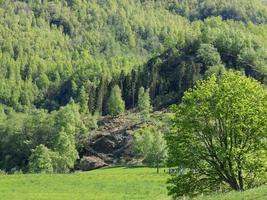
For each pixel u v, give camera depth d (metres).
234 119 60.00
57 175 127.06
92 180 118.12
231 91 60.38
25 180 119.00
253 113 59.25
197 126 61.75
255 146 59.69
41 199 95.69
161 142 176.38
